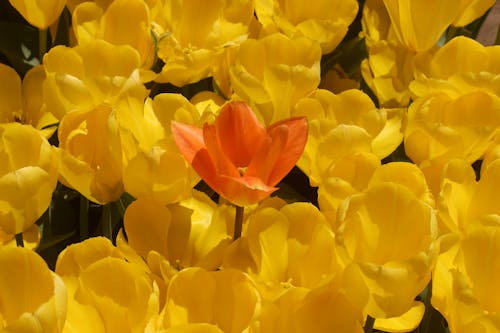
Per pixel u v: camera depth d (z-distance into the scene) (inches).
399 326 55.2
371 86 65.3
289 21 64.4
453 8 61.9
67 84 57.4
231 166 52.4
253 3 64.5
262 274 55.1
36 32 66.9
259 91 59.6
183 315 53.2
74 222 61.1
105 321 52.7
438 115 60.6
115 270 52.3
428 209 52.4
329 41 63.2
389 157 63.3
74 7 65.3
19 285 51.2
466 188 57.0
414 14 62.2
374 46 64.7
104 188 56.3
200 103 61.7
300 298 52.7
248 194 52.7
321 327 52.7
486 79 60.8
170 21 63.4
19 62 66.7
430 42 62.8
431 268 52.0
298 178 64.0
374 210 53.0
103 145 56.6
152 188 55.7
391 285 51.4
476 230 53.7
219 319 53.5
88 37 62.0
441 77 62.7
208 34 63.5
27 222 54.9
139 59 59.7
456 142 58.6
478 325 52.5
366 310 52.1
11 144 55.2
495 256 53.7
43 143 55.2
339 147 57.3
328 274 53.5
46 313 49.8
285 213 55.1
